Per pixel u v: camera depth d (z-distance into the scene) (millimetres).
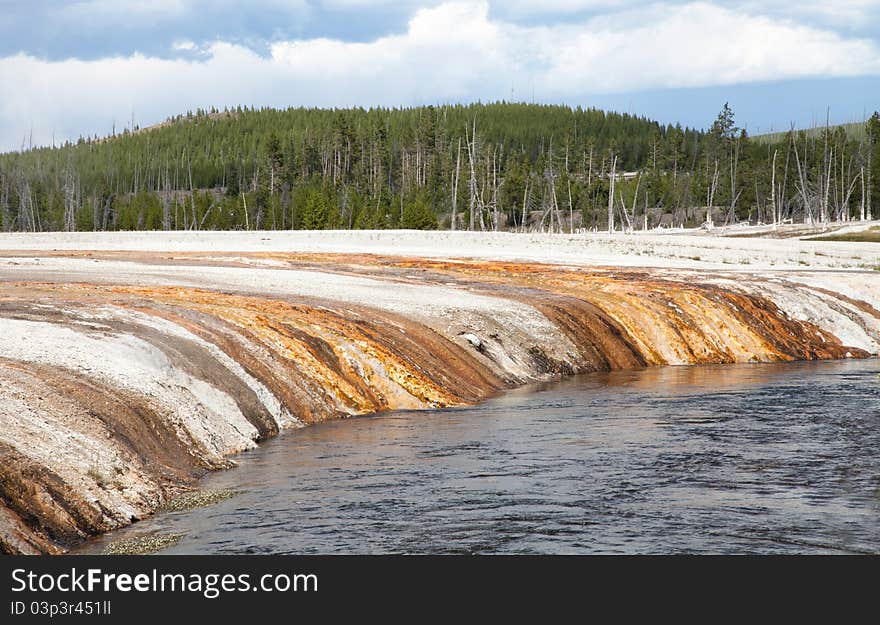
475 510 14117
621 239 87812
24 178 156000
